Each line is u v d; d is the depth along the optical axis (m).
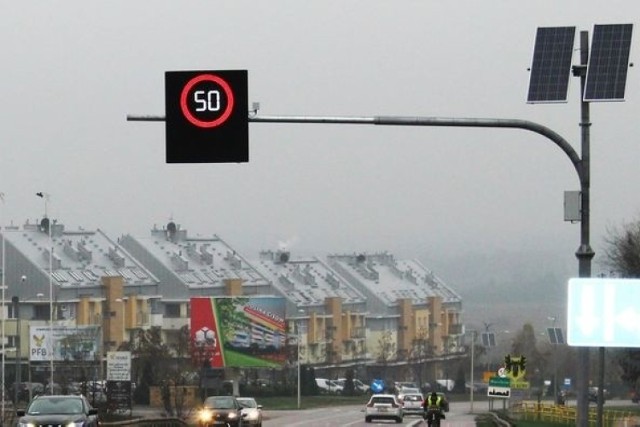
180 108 41.16
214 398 108.00
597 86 42.44
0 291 198.00
